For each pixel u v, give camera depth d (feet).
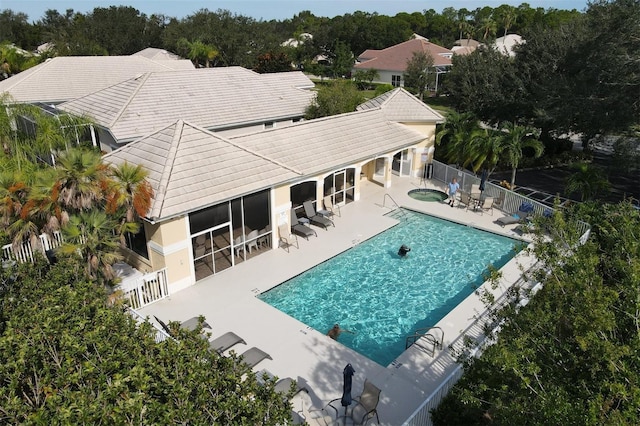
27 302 41.14
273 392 30.04
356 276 66.90
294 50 326.85
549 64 125.39
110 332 35.83
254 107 114.83
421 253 73.51
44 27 332.80
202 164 65.16
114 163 67.26
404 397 43.27
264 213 70.38
